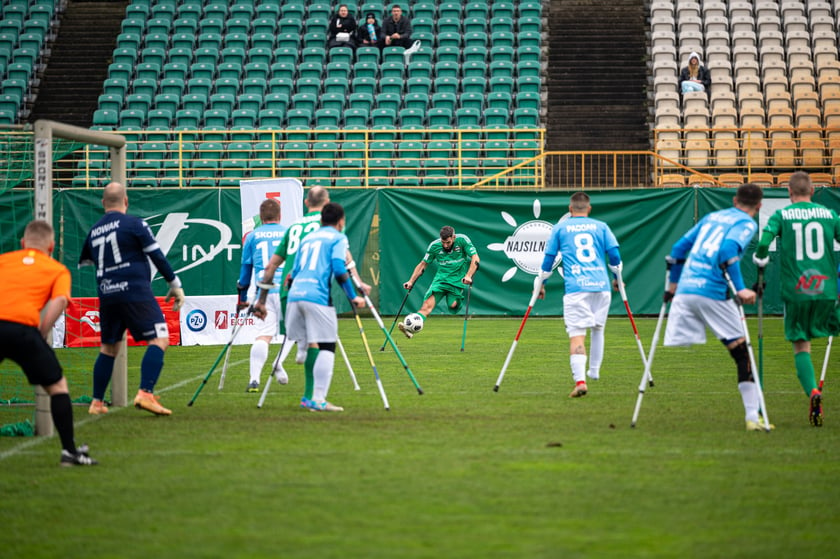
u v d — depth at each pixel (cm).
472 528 1212
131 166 5731
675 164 5256
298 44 6869
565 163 5850
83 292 4603
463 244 3475
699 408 2134
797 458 1606
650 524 1230
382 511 1288
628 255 4866
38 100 6581
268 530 1209
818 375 2775
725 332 1855
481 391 2411
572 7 7062
